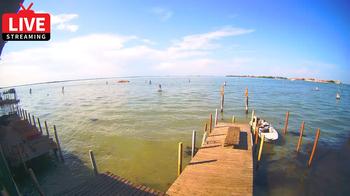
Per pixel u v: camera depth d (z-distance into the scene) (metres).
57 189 15.26
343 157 20.27
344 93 93.50
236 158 14.88
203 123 33.97
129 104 54.59
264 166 18.42
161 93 81.56
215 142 18.36
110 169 18.14
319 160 19.66
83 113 43.97
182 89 100.00
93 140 25.84
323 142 24.72
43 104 61.09
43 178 16.77
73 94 88.94
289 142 24.66
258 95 74.88
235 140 17.50
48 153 19.31
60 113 44.94
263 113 42.16
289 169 17.89
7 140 17.75
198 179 12.07
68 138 26.89
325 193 14.58
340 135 27.64
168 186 15.46
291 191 14.77
